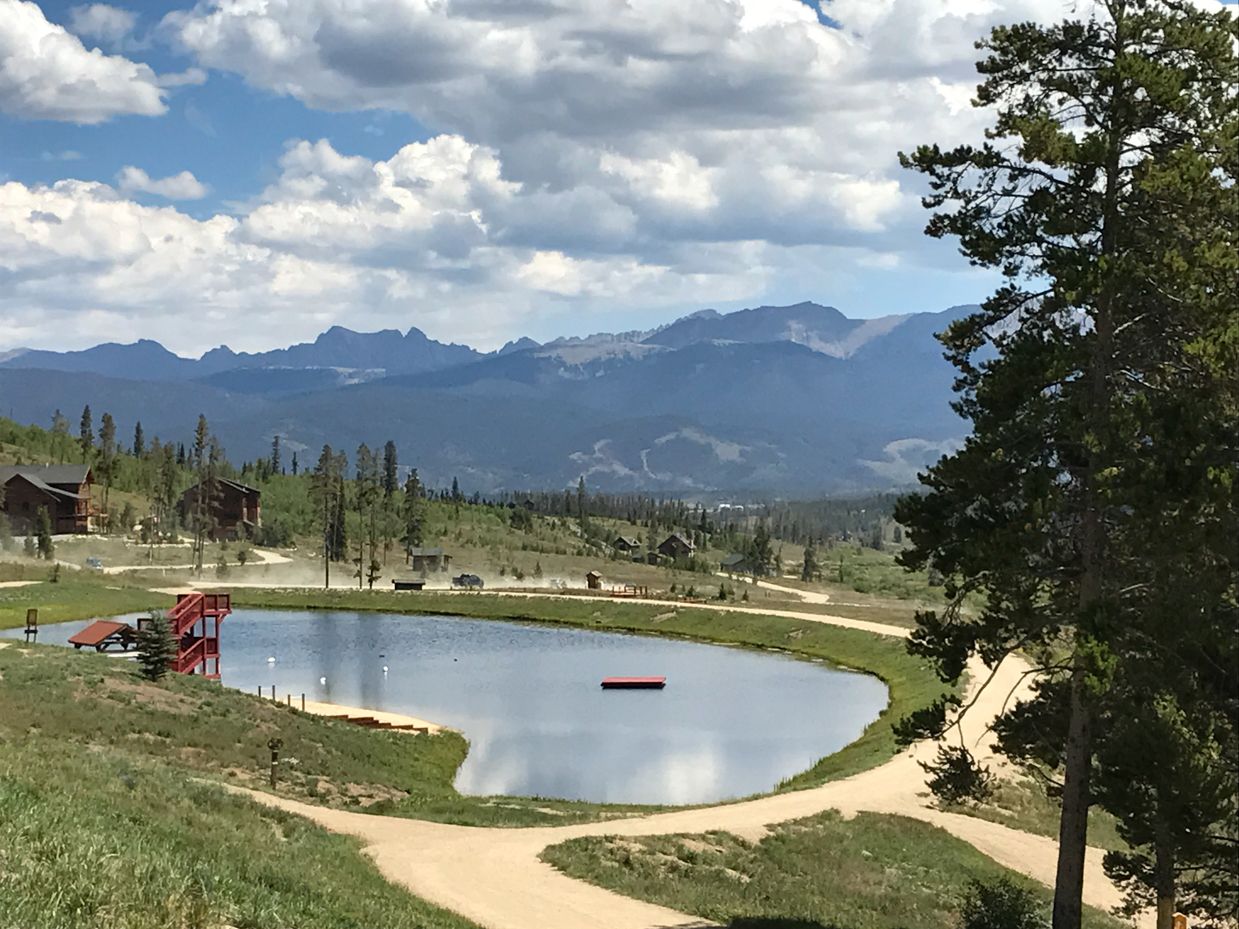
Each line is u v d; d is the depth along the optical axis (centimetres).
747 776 6009
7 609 10481
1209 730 2259
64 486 16988
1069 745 2670
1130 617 2450
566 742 6825
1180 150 2489
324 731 5734
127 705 5016
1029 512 2525
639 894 2909
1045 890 3706
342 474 18562
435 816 3962
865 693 8575
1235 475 2344
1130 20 2691
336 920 1805
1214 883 2491
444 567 18200
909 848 3966
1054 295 2733
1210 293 2484
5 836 1523
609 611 13038
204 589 14300
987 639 2786
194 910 1473
